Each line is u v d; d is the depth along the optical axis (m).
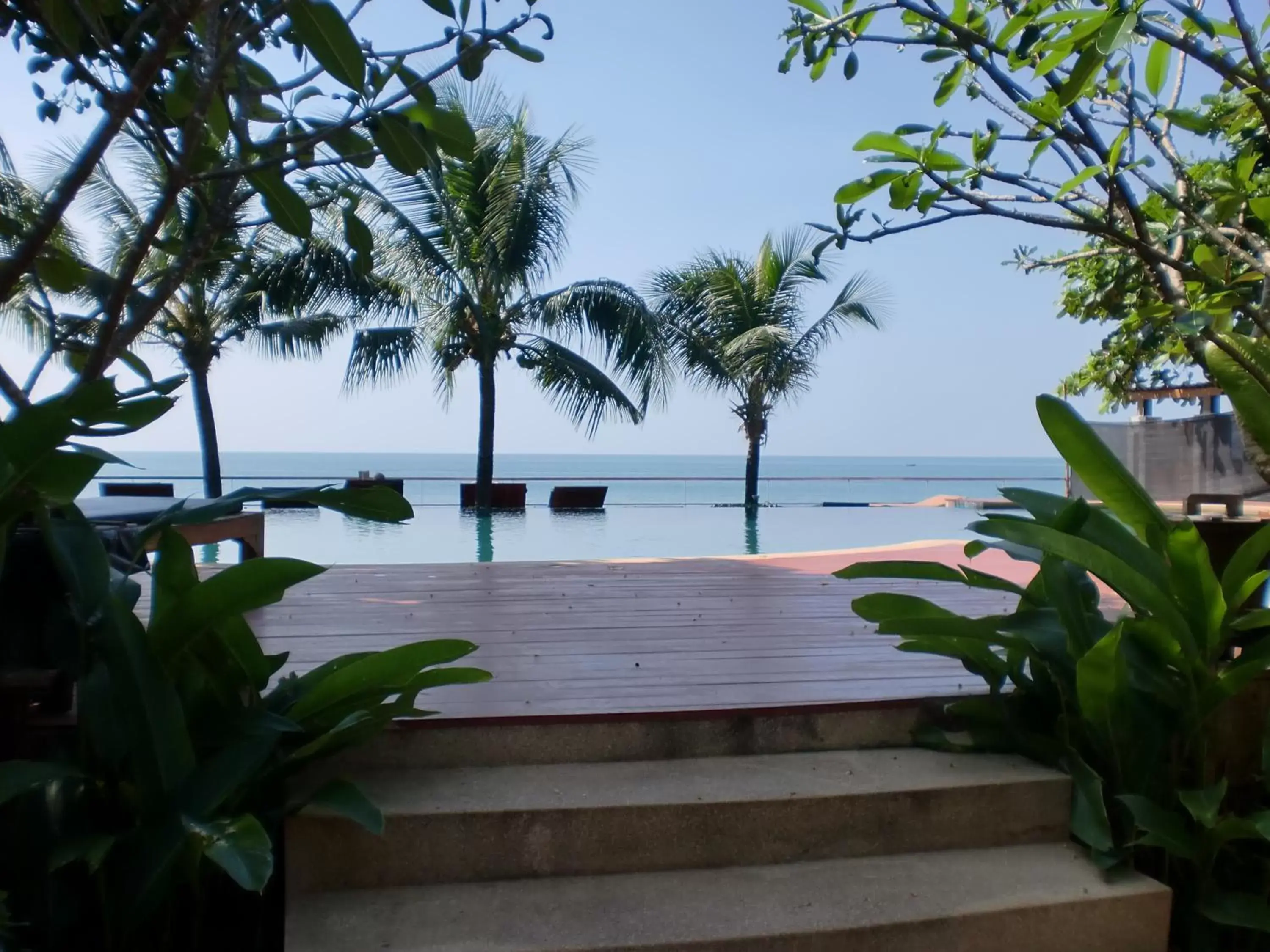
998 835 2.07
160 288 1.62
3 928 1.42
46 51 1.69
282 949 1.85
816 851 1.98
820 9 1.70
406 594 4.05
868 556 5.60
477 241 11.44
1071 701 2.13
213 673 1.81
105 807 1.64
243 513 3.81
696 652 2.85
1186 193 1.93
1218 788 1.87
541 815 1.88
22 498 1.49
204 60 1.58
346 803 1.65
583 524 12.45
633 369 11.80
